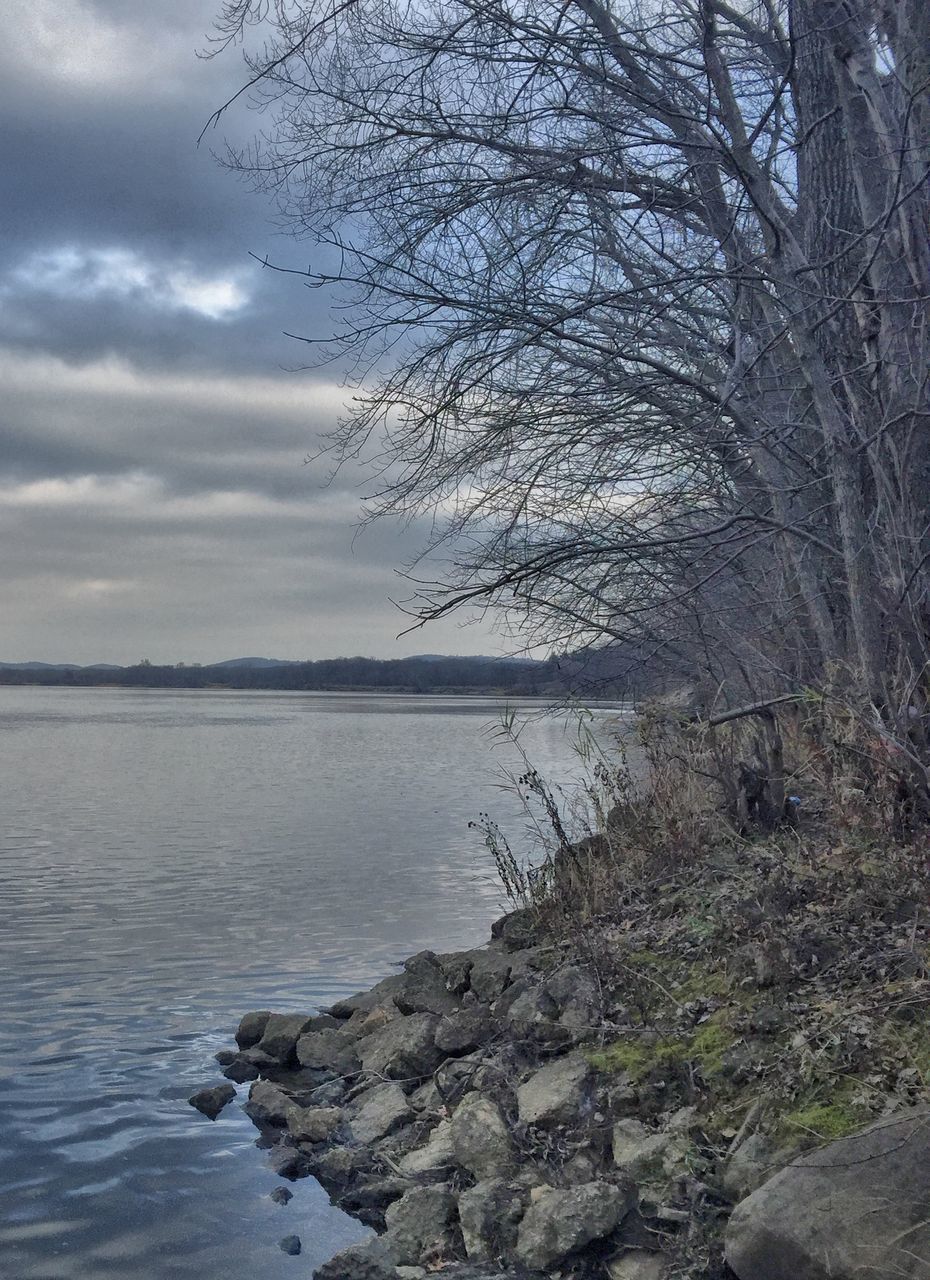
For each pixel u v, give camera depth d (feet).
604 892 30.76
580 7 32.04
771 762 30.91
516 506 33.78
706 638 36.37
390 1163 23.18
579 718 37.76
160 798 102.89
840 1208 16.46
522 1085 23.41
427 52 32.65
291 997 36.42
